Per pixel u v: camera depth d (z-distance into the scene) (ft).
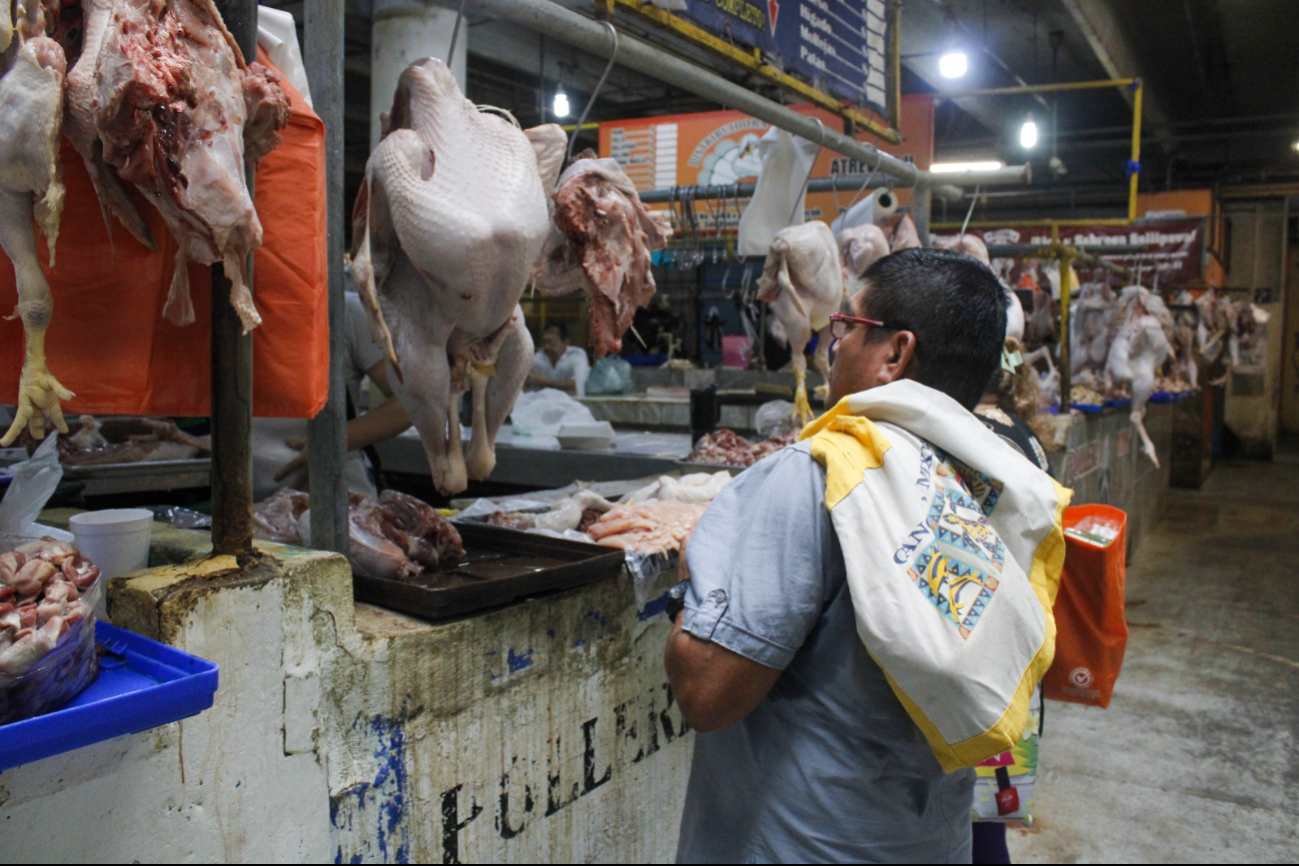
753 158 19.16
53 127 3.67
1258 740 7.30
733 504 4.78
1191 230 27.99
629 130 20.02
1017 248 17.24
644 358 27.22
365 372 8.69
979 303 4.76
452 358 6.27
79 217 4.40
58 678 3.61
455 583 6.09
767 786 4.72
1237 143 31.81
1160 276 28.48
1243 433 36.83
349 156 33.53
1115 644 6.25
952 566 4.09
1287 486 27.84
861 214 14.34
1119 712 8.66
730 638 4.33
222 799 4.81
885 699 4.46
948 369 4.77
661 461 13.24
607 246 6.98
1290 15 16.94
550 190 6.52
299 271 4.96
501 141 5.86
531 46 23.97
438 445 6.39
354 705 5.43
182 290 4.42
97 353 4.50
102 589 4.79
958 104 28.09
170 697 3.84
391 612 6.04
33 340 3.94
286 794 5.11
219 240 4.06
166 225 4.49
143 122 3.79
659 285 33.35
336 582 5.28
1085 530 6.47
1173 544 17.20
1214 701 8.16
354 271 5.67
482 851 6.33
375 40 12.41
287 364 5.00
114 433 11.39
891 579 4.02
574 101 30.35
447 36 12.48
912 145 19.76
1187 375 27.02
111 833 4.37
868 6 11.80
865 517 4.14
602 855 7.40
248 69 4.33
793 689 4.66
